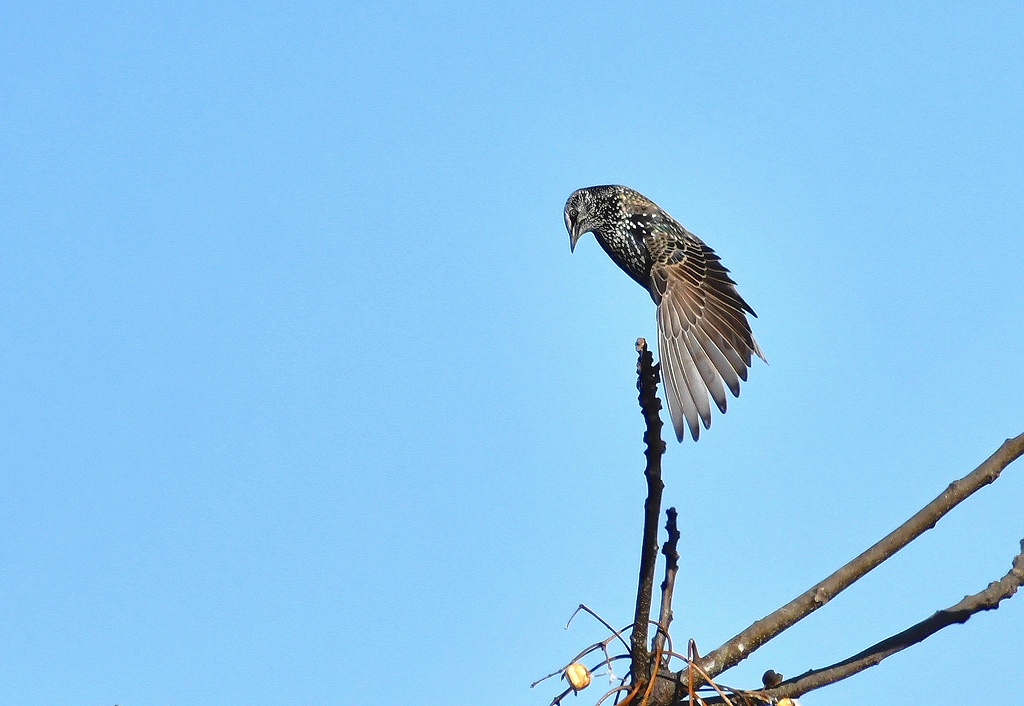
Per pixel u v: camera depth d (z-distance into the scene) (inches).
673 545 298.2
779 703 279.3
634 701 281.9
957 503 286.0
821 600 289.0
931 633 284.8
